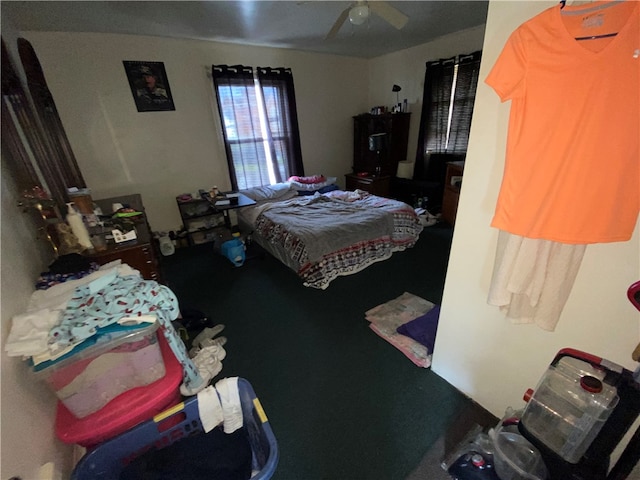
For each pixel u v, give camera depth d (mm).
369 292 2453
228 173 4039
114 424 1079
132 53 3104
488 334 1303
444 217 3916
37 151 1904
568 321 1034
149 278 1785
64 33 2773
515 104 874
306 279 2564
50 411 1093
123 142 3287
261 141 4066
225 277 2818
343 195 3631
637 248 834
